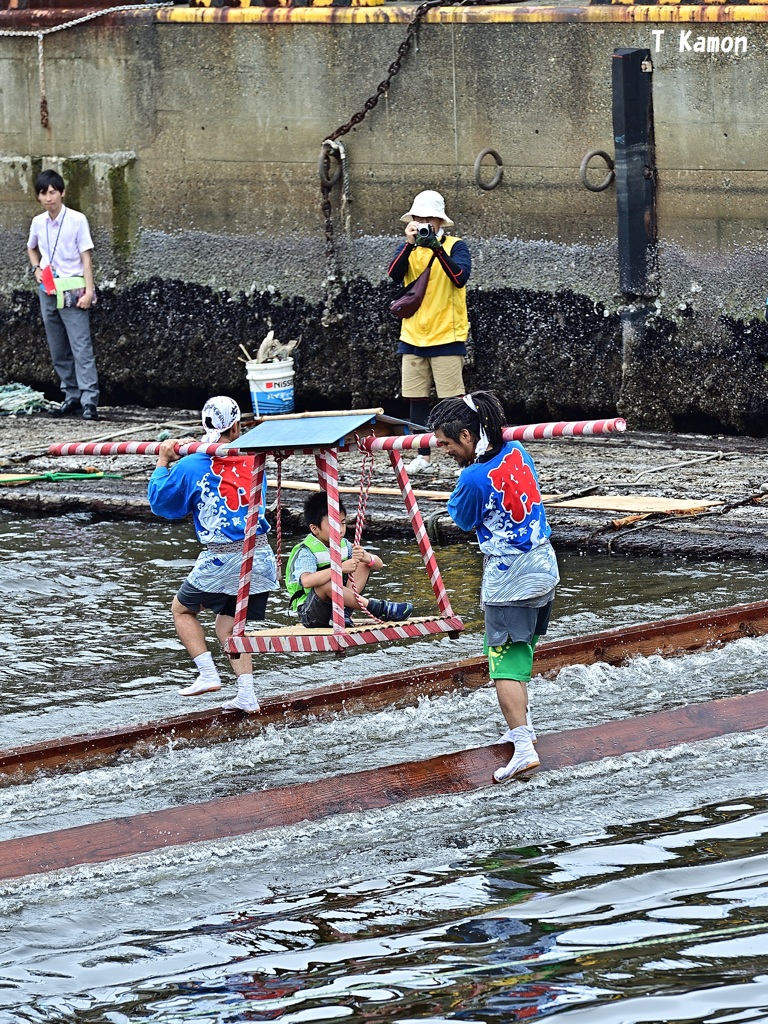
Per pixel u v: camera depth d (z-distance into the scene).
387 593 36.22
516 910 20.62
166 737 26.98
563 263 50.94
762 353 47.28
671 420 50.53
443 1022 17.59
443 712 28.64
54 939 20.53
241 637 26.05
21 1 57.94
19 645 33.34
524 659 25.08
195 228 56.59
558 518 40.28
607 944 19.39
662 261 49.25
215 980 19.09
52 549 41.03
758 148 47.22
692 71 47.59
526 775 25.45
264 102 54.41
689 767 25.78
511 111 50.69
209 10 54.44
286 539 41.75
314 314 55.31
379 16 51.81
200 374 57.91
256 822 23.88
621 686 29.81
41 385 60.81
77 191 57.94
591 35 48.97
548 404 52.34
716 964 18.66
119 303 58.41
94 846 23.06
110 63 56.50
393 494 43.44
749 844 22.47
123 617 35.22
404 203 53.06
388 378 54.81
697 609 33.97
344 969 19.17
